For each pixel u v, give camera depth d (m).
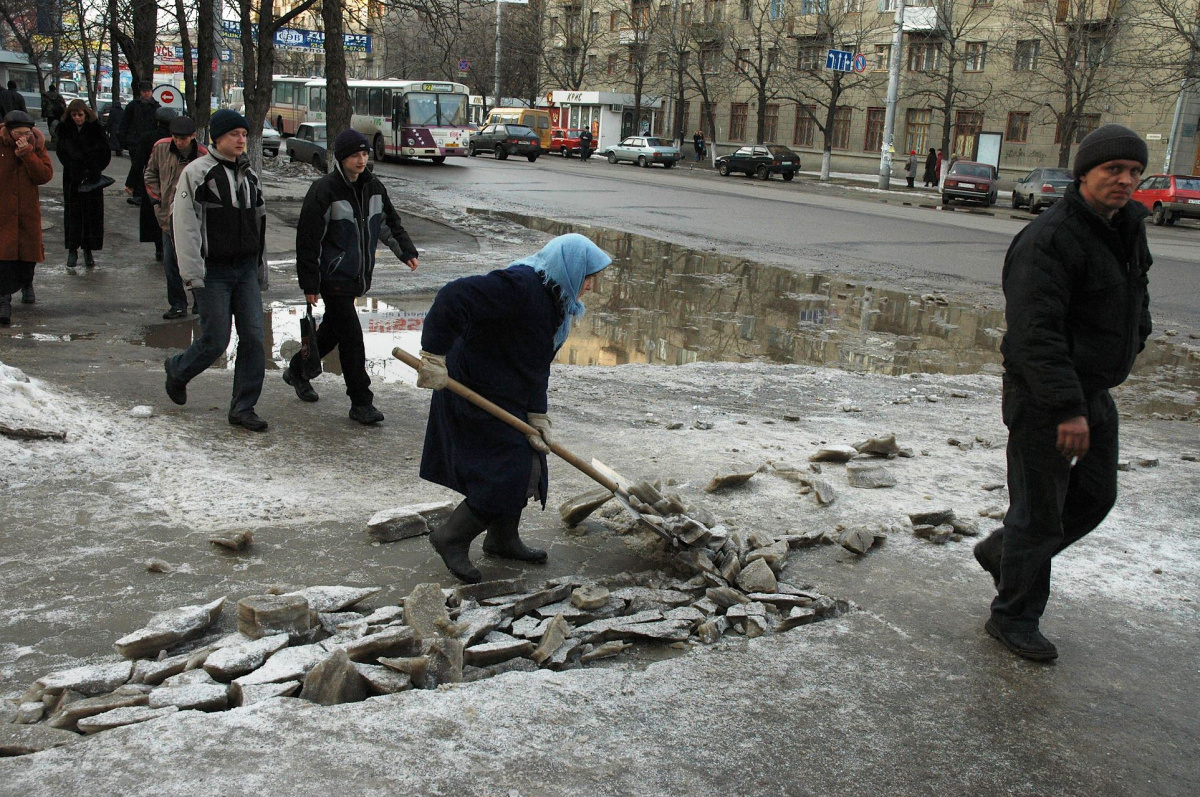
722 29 54.47
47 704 2.83
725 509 4.88
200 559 3.94
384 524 4.25
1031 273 3.18
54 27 33.38
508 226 19.19
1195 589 4.20
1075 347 3.26
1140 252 3.25
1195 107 38.44
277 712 2.76
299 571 3.90
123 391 6.41
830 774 2.73
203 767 2.50
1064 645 3.62
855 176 50.19
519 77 66.69
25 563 3.78
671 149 50.31
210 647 3.17
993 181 33.84
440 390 3.87
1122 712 3.19
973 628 3.72
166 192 8.91
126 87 62.28
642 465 5.64
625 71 63.06
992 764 2.85
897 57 40.22
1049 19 40.66
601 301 12.55
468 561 3.86
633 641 3.58
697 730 2.89
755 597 3.86
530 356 3.78
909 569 4.28
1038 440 3.30
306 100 45.75
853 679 3.27
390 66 62.88
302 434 5.93
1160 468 6.09
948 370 9.76
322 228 5.96
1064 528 3.57
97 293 10.18
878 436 6.53
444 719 2.81
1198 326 12.76
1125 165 3.09
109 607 3.49
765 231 21.31
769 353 10.16
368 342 9.27
